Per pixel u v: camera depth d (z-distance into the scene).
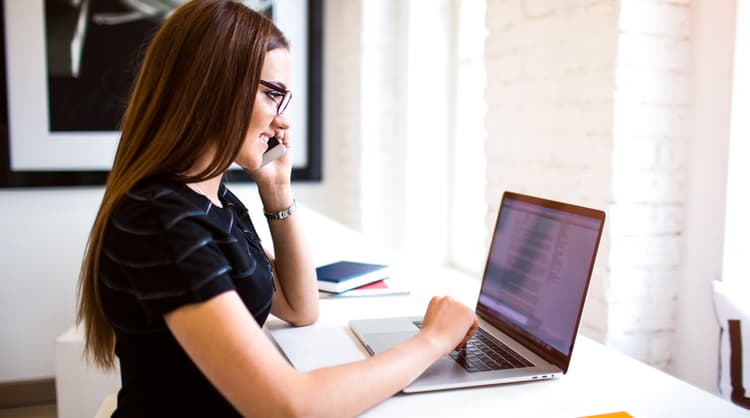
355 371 0.81
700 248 1.49
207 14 0.84
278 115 0.96
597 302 1.55
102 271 0.82
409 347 0.90
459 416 0.82
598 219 0.93
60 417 1.86
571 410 0.84
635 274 1.53
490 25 1.97
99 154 2.90
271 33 0.91
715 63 1.43
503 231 1.20
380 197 2.99
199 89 0.82
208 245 0.78
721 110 1.41
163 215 0.78
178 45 0.83
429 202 2.87
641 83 1.47
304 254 1.18
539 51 1.74
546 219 1.06
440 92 2.83
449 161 2.88
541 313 1.02
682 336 1.56
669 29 1.48
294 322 1.18
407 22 2.78
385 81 2.93
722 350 1.22
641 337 1.55
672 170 1.52
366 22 2.87
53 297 2.94
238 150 0.86
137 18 2.87
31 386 2.94
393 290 1.43
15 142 2.80
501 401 0.86
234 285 0.86
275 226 1.18
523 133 1.83
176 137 0.83
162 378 0.83
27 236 2.89
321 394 0.76
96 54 2.85
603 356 1.04
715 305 1.25
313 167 3.21
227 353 0.73
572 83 1.61
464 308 1.00
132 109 0.87
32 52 2.79
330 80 3.23
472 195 2.71
